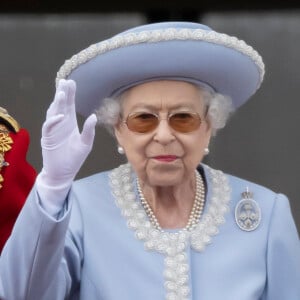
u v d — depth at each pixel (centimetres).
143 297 1301
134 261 1315
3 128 1522
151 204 1356
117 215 1345
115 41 1284
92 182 1382
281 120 2377
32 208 1174
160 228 1339
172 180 1308
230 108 1391
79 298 1320
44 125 1152
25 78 2366
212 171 1400
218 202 1364
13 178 1484
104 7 2358
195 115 1312
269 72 2377
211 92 1348
